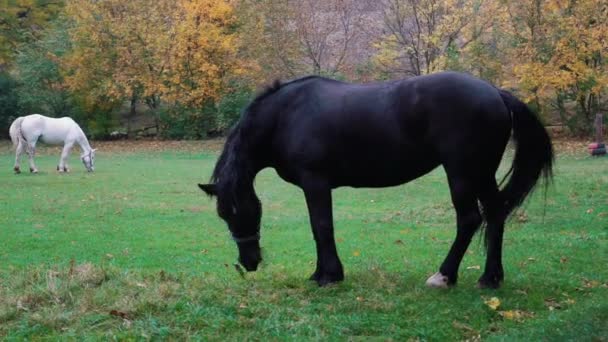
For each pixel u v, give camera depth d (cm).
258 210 633
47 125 2262
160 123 3844
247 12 3681
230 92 3653
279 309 545
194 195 1667
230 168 614
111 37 3712
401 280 652
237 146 620
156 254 958
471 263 777
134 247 1016
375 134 590
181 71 3628
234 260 905
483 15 3197
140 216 1338
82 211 1402
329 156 605
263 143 631
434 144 578
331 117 600
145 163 2641
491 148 574
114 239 1088
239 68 3591
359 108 595
